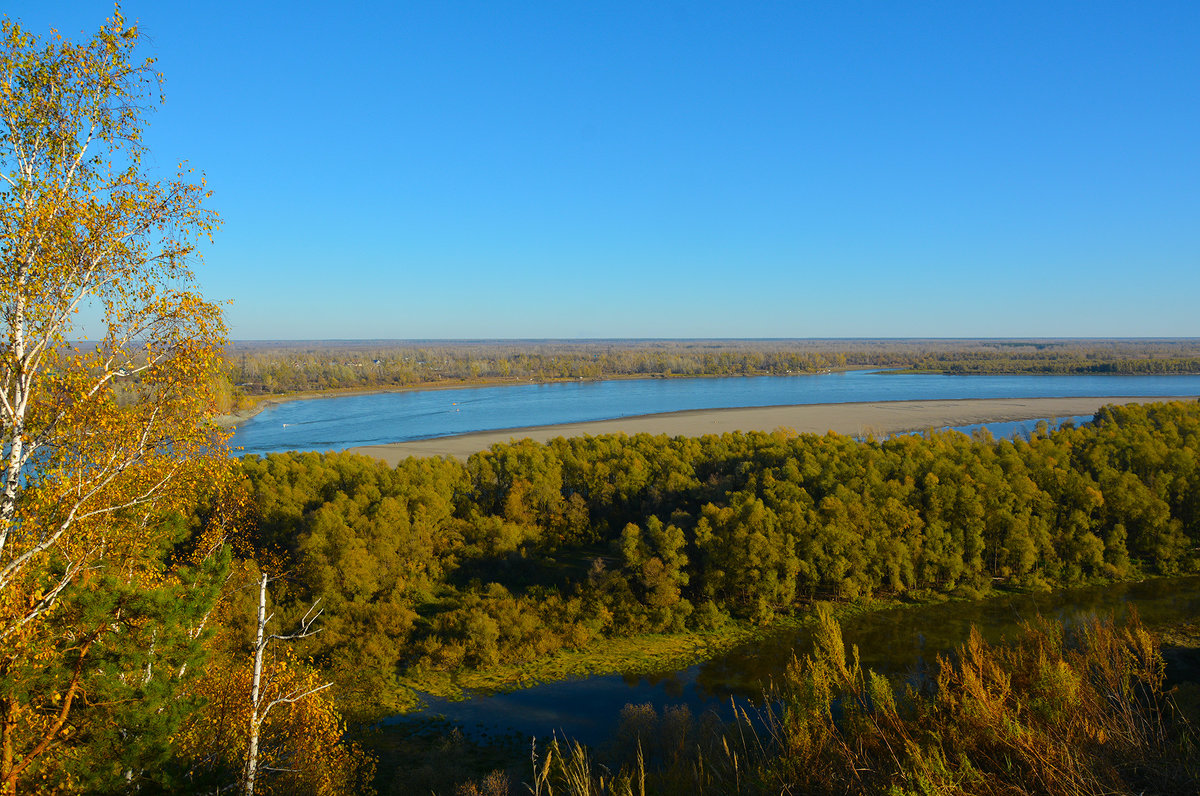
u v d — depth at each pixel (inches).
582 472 3171.8
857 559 2373.3
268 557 2160.4
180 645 773.9
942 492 2591.0
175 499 822.5
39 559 662.5
